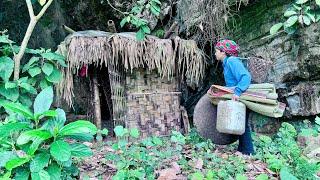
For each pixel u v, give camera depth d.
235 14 5.32
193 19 5.84
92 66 5.16
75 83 5.58
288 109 4.77
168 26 6.57
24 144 2.57
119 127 3.22
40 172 2.42
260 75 4.35
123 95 4.95
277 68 4.85
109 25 5.52
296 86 4.65
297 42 4.51
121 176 2.92
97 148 4.08
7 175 2.50
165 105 5.07
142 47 4.82
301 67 4.50
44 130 2.54
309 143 3.88
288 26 4.18
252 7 5.17
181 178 3.12
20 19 7.34
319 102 4.43
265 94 3.73
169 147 4.05
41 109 2.67
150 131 4.96
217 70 5.96
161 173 3.10
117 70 4.88
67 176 2.79
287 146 3.75
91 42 4.68
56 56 4.32
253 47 5.23
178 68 5.09
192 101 6.52
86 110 6.12
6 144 2.76
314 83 4.48
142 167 3.30
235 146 4.43
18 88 4.00
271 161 3.29
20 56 4.07
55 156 2.38
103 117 6.26
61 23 7.41
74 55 4.61
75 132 2.52
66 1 7.11
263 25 5.01
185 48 5.02
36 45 7.41
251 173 3.25
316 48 4.29
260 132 5.20
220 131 3.81
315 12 4.19
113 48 4.72
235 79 3.91
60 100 6.28
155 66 4.96
